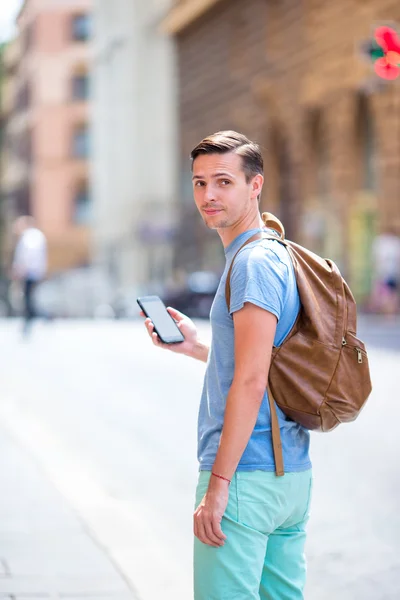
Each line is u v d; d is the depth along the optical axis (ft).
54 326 143.54
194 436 53.16
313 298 17.84
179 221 235.61
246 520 17.69
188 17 216.95
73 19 361.71
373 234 158.40
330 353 17.78
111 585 27.43
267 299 17.39
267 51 186.80
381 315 140.67
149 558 31.14
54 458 46.70
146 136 294.66
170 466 46.03
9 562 29.35
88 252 363.76
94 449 49.47
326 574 30.86
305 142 174.60
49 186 364.58
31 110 372.99
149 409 61.98
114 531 34.27
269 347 17.42
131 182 296.92
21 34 383.24
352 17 156.87
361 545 33.71
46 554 30.27
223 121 206.18
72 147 364.58
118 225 307.37
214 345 18.22
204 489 17.98
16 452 46.96
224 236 18.76
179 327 20.51
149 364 86.89
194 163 18.53
